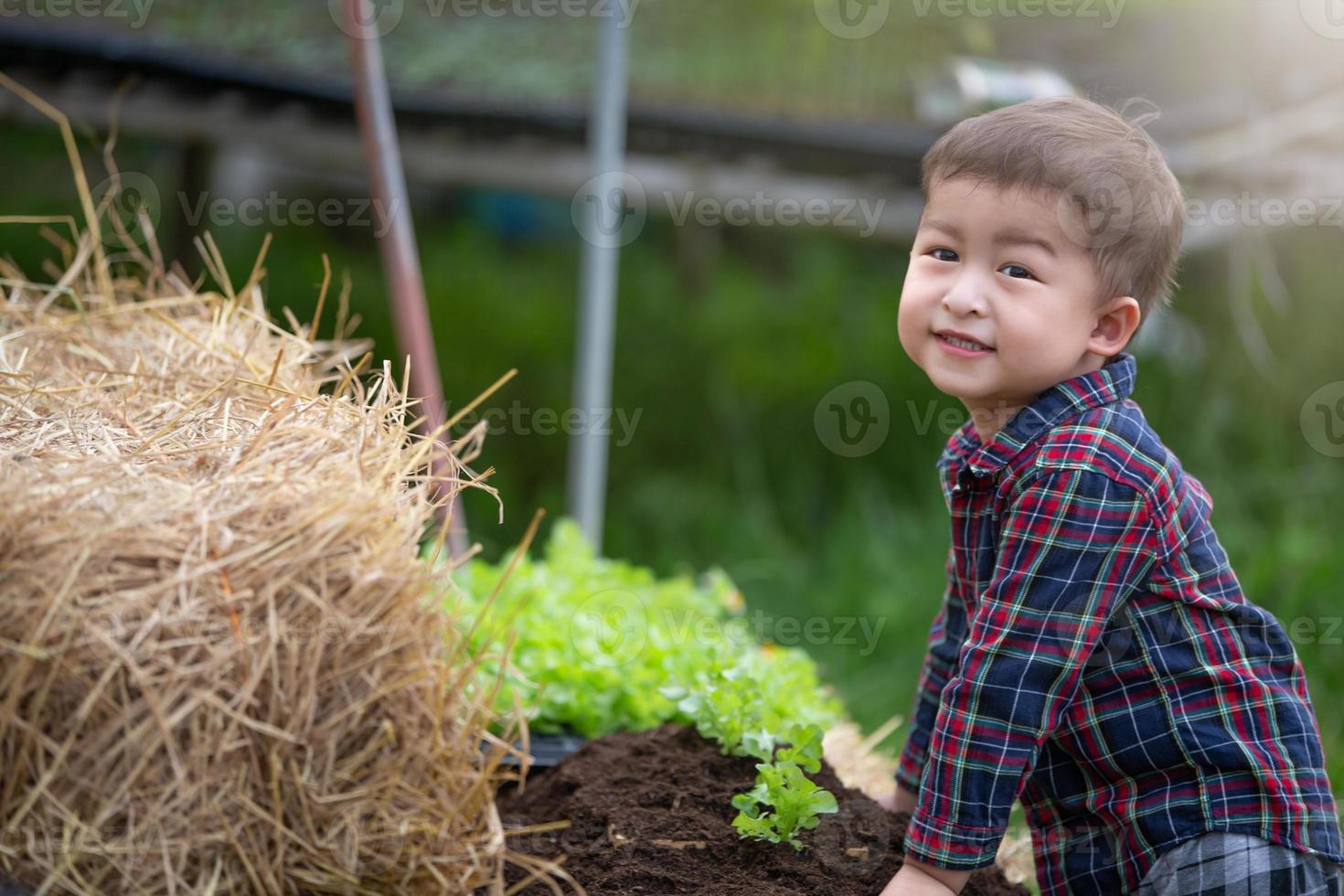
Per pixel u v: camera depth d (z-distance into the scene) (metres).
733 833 1.76
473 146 4.80
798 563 4.66
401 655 1.36
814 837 1.76
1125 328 1.67
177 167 5.53
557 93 4.30
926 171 1.71
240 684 1.28
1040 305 1.59
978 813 1.55
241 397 1.83
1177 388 5.32
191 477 1.47
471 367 6.03
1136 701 1.60
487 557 4.51
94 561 1.28
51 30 3.85
